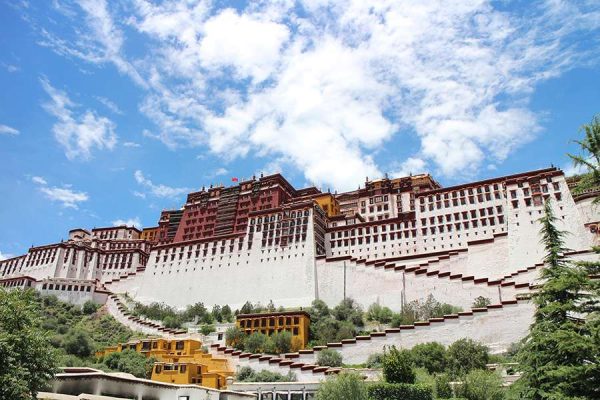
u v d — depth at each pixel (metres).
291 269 104.88
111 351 79.56
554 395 25.52
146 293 120.75
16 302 32.69
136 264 141.38
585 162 27.39
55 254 137.50
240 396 51.34
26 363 30.50
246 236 115.44
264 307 99.94
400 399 44.41
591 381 24.89
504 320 63.84
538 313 29.64
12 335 30.09
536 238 82.06
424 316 77.25
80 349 78.94
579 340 25.61
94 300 115.94
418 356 60.31
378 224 109.44
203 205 144.88
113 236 166.50
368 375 58.81
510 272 82.00
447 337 66.06
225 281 112.06
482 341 63.94
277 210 114.94
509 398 28.88
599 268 28.83
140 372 67.56
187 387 45.12
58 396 35.06
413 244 104.00
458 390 44.59
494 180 101.62
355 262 96.94
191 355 73.81
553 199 83.50
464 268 87.19
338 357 69.06
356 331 81.69
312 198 134.25
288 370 66.44
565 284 28.27
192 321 100.44
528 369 28.58
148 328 96.44
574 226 79.50
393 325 79.19
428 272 85.50
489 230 98.06
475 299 77.56
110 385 40.09
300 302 99.19
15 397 28.42
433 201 106.00
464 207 102.31
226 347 76.31
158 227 163.00
